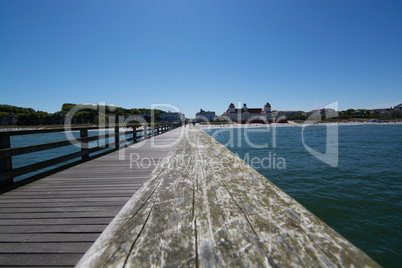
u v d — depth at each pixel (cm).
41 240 163
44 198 255
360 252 78
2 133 298
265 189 158
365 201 728
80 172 392
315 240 88
